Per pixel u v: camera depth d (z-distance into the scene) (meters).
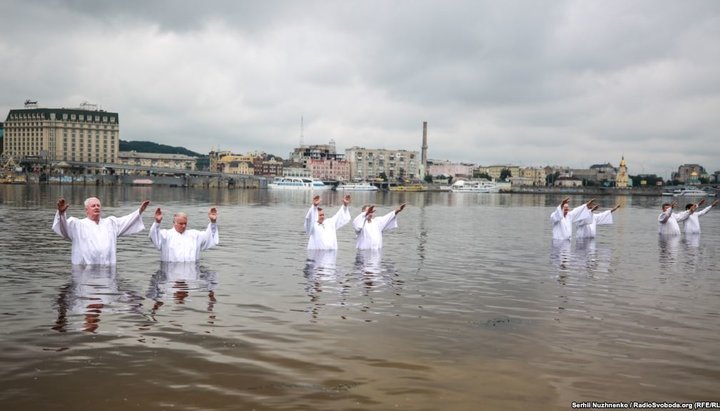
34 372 8.48
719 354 9.83
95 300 13.34
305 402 7.55
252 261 20.55
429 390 8.02
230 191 184.88
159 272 17.56
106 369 8.65
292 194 160.25
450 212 69.44
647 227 43.56
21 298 13.45
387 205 94.88
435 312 12.71
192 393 7.80
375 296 14.43
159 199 95.56
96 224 18.77
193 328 10.99
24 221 37.34
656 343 10.46
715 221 52.91
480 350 9.88
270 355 9.43
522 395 7.91
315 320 11.78
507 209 81.19
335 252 23.78
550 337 10.75
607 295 14.95
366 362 9.16
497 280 17.19
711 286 16.44
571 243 29.45
